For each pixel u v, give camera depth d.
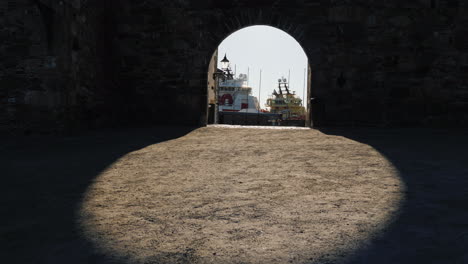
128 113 8.18
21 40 6.08
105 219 2.04
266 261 1.46
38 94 6.07
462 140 5.10
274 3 7.62
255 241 1.67
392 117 7.43
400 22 7.39
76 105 6.57
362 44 7.46
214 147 4.84
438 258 1.41
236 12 7.76
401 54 7.41
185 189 2.71
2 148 4.88
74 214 2.15
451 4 7.30
